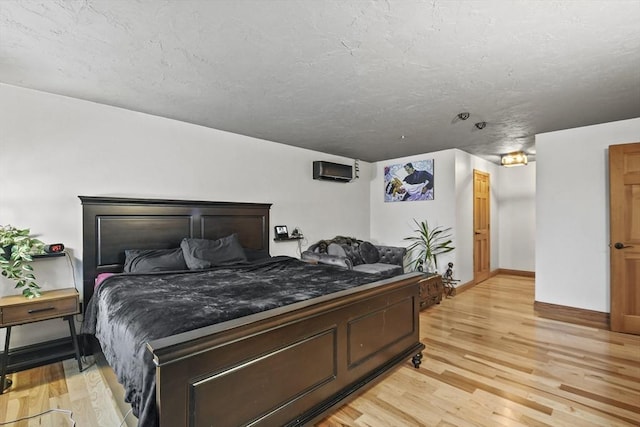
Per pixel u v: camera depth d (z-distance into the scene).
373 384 2.08
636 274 3.01
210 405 1.25
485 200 5.56
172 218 3.19
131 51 1.89
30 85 2.40
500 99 2.64
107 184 2.84
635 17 1.54
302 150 4.55
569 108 2.85
